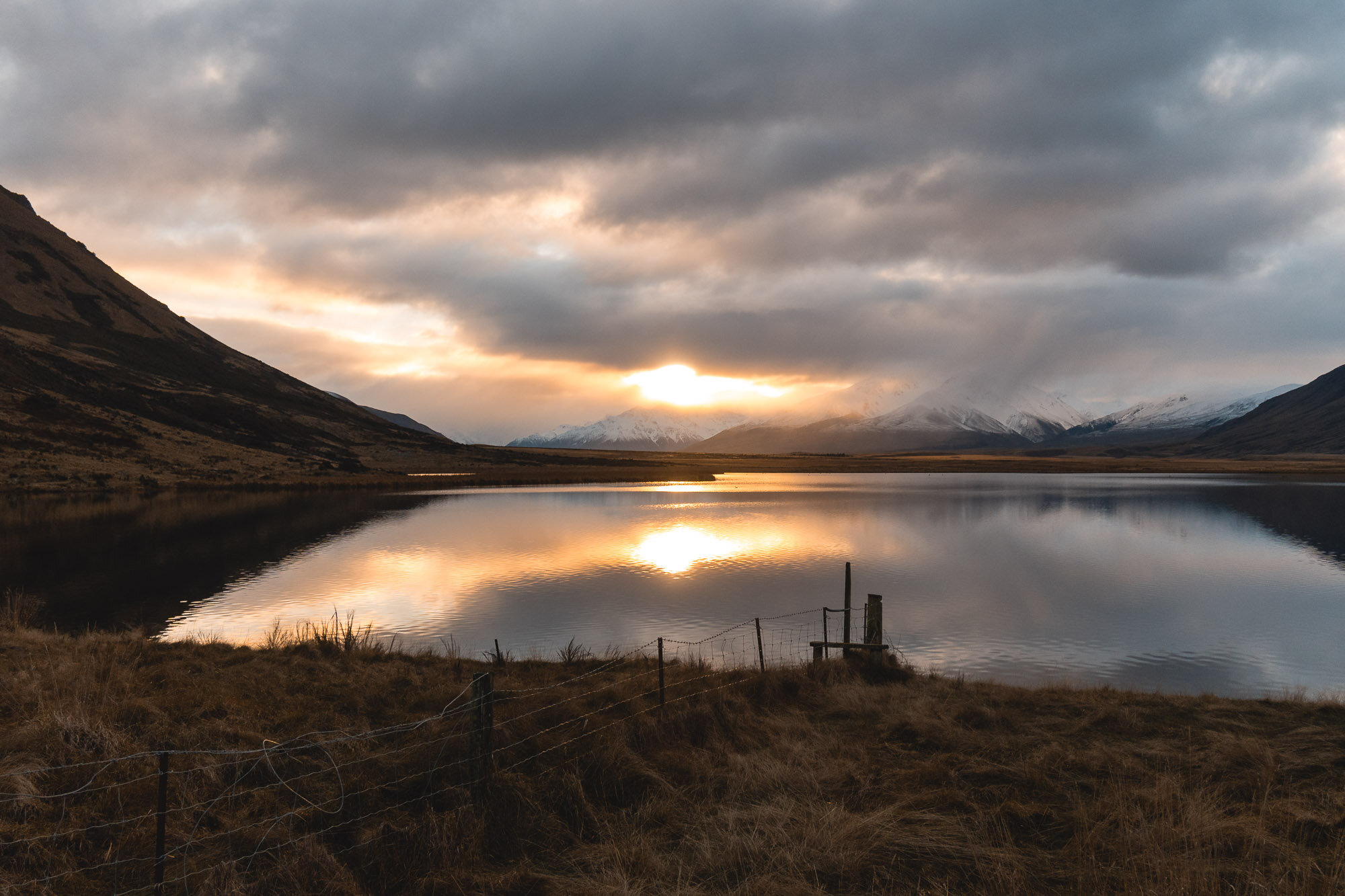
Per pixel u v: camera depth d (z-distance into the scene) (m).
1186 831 8.93
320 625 28.78
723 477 178.25
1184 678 23.23
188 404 167.88
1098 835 9.01
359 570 42.41
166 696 12.82
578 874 8.52
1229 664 24.83
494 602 34.16
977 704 15.81
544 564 45.31
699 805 10.47
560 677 16.83
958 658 25.39
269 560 45.25
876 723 14.97
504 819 9.47
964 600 35.56
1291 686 22.27
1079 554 51.09
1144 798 10.24
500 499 99.19
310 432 193.12
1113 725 14.35
